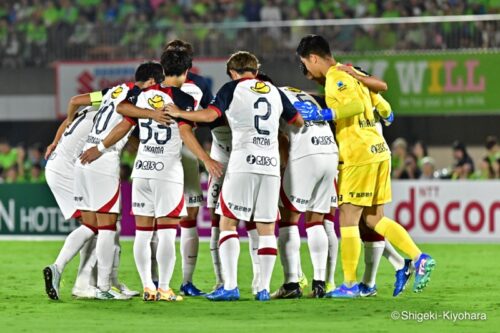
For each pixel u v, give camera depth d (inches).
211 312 812.0
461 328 729.6
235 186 864.9
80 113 969.5
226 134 925.8
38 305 868.6
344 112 871.7
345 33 2026.3
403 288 907.4
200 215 1658.5
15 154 2198.6
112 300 899.4
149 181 868.6
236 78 878.4
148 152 871.1
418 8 2315.5
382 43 2011.6
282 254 906.1
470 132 2204.7
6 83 2269.9
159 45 2128.4
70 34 2198.6
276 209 877.2
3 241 1665.8
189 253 946.7
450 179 1759.4
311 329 721.6
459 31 1984.5
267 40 2073.1
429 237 1590.8
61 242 1643.7
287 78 2065.7
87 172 892.6
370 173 890.7
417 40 1999.3
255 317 784.3
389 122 933.8
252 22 2416.3
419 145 1950.1
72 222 1699.1
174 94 866.8
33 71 2253.9
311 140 891.4
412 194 1594.5
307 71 924.0
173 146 869.2
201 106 933.2
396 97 2001.7
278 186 873.5
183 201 878.4
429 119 2213.3
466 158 1889.8
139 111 861.2
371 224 911.7
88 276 924.6
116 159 899.4
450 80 1984.5
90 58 2167.8
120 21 2480.3
